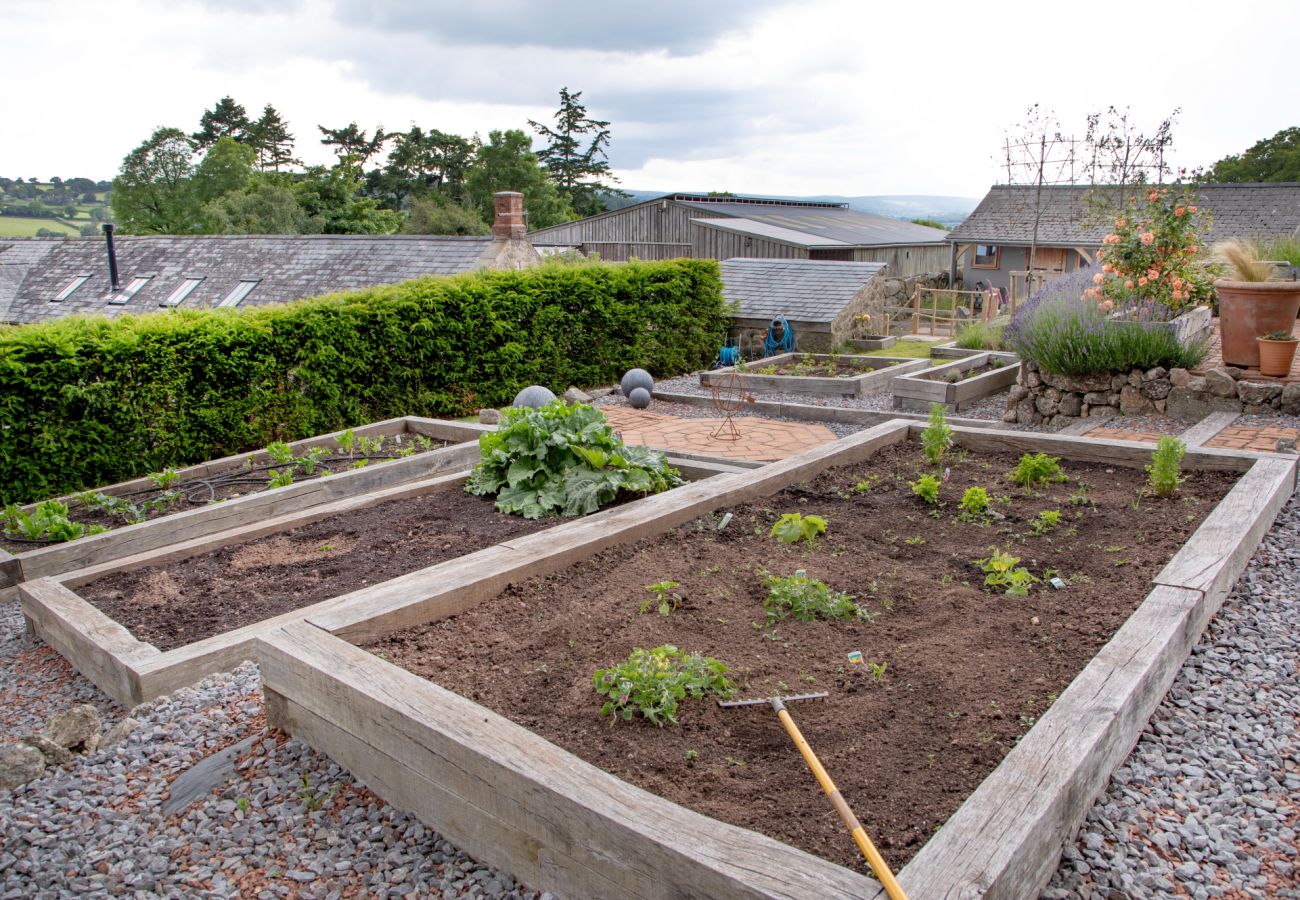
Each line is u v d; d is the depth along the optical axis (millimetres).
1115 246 8805
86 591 4840
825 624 3562
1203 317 9008
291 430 9039
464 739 2508
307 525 5621
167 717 3609
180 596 4688
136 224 45500
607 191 62375
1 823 2965
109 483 7594
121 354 7500
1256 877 2287
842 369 12859
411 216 50250
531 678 3170
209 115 56719
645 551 4398
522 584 3975
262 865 2645
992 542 4414
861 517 4863
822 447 5926
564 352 12297
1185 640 3311
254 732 3385
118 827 2906
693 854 1998
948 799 2385
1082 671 2896
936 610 3654
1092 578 3883
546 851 2332
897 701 2943
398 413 10266
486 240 18062
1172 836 2426
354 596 3676
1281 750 2836
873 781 2494
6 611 5121
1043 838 2166
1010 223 27938
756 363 13320
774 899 1856
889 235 32625
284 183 44062
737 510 4988
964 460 5906
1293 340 7402
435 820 2666
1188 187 9906
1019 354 8758
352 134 59500
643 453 5844
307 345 9094
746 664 3240
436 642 3463
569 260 18172
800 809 2383
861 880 1902
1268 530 4625
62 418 7254
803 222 33188
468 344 10938
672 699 2863
